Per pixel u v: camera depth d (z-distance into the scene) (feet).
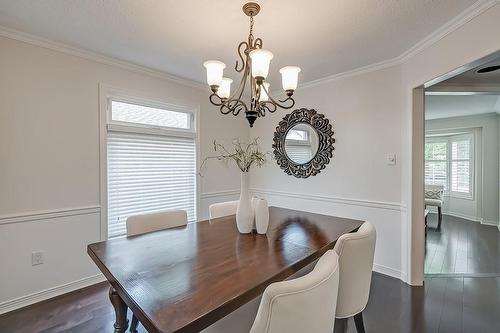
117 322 4.26
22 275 7.03
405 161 8.39
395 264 8.81
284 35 6.95
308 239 5.41
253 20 6.16
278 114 12.30
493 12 5.31
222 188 12.33
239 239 5.42
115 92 8.79
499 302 7.24
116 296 4.23
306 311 2.84
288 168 11.76
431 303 7.21
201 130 11.42
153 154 9.95
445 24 6.36
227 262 4.21
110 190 8.84
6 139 6.78
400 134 8.60
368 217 9.39
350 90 9.77
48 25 6.53
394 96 8.70
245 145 13.26
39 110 7.27
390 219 8.88
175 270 3.90
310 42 7.34
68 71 7.77
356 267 4.73
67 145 7.79
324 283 3.00
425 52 7.35
